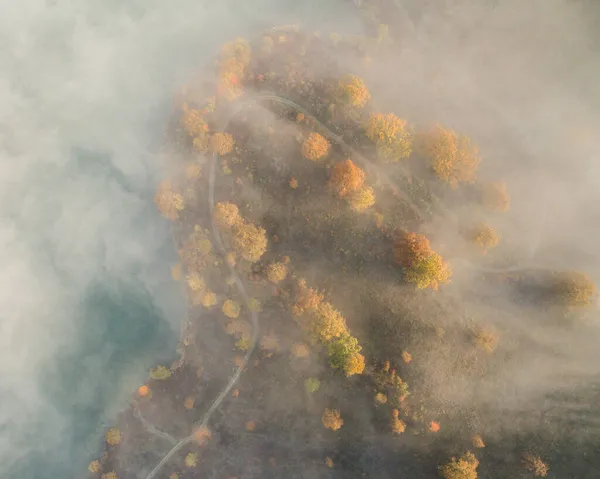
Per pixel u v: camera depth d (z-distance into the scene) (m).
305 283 68.25
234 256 70.62
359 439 66.12
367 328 66.19
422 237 65.88
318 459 68.25
